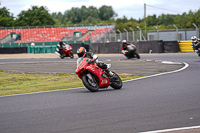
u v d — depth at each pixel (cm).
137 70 5544
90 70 3170
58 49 9606
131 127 1789
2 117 2198
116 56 10088
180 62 6556
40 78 5172
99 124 1881
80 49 3253
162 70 5341
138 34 12062
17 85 4500
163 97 2711
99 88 3425
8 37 19025
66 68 6506
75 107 2436
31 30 19300
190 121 1872
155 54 10050
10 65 7619
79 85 4156
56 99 2898
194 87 3250
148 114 2081
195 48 6662
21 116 2198
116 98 2767
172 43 10506
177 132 1658
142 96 2817
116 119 1983
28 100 2934
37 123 1972
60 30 19400
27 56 11975
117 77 3438
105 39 13700
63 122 1966
